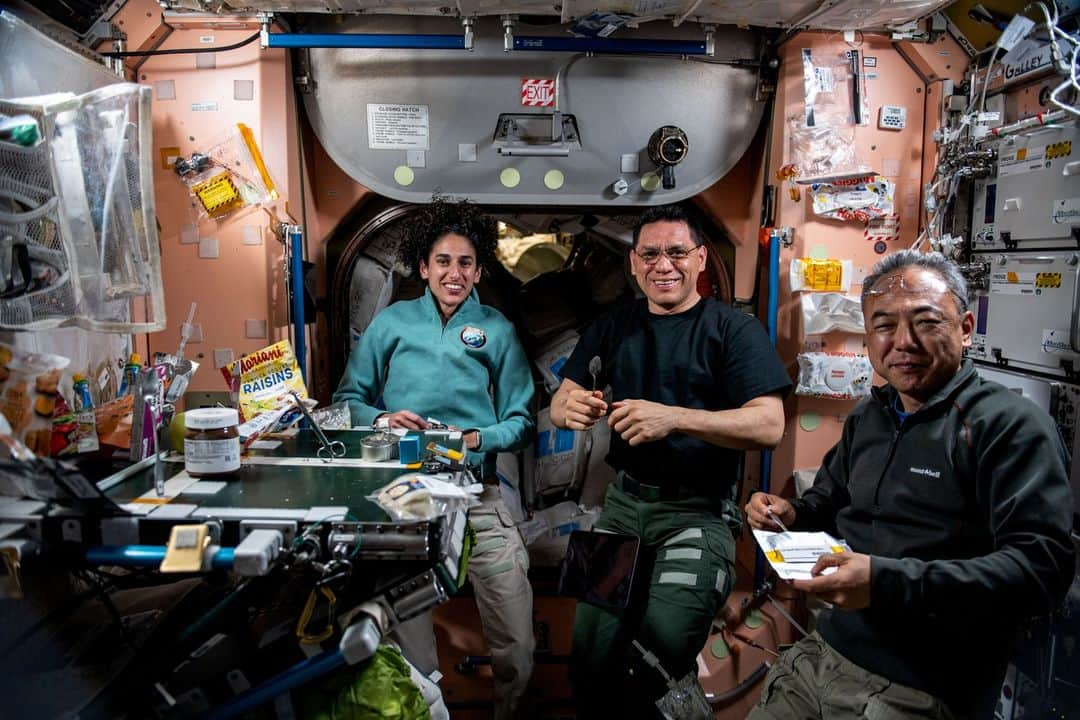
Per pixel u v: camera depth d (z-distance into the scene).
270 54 2.38
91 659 1.38
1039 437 1.47
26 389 1.40
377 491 1.37
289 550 1.21
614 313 2.44
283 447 1.73
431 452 1.62
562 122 2.57
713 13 2.28
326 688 1.31
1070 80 1.89
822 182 2.54
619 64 2.54
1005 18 2.35
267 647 1.31
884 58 2.53
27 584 1.46
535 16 2.48
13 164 1.28
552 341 2.94
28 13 1.98
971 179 2.41
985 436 1.53
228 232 2.43
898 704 1.57
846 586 1.50
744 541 2.79
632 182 2.63
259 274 2.44
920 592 1.45
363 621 1.23
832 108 2.52
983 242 2.37
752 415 2.07
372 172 2.58
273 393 1.81
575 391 2.21
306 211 2.60
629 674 2.15
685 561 2.12
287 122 2.42
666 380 2.25
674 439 2.20
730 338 2.21
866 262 2.61
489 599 2.31
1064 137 2.00
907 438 1.66
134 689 1.29
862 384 2.54
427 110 2.54
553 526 2.78
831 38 2.50
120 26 2.30
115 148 1.51
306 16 2.44
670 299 2.26
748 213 2.76
